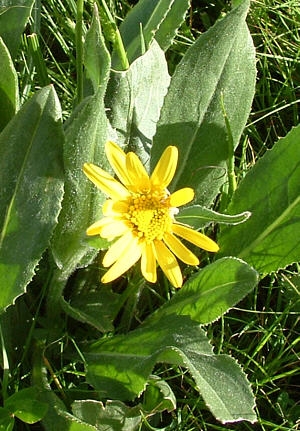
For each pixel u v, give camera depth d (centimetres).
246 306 27
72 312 23
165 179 20
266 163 25
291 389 26
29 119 20
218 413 19
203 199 25
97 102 19
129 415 22
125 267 20
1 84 22
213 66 24
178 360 20
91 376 22
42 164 20
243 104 25
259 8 34
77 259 22
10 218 21
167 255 21
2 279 21
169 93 24
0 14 24
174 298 23
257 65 33
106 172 21
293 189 24
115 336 23
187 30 33
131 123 25
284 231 24
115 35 24
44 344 24
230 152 24
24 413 21
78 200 21
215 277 22
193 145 24
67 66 32
